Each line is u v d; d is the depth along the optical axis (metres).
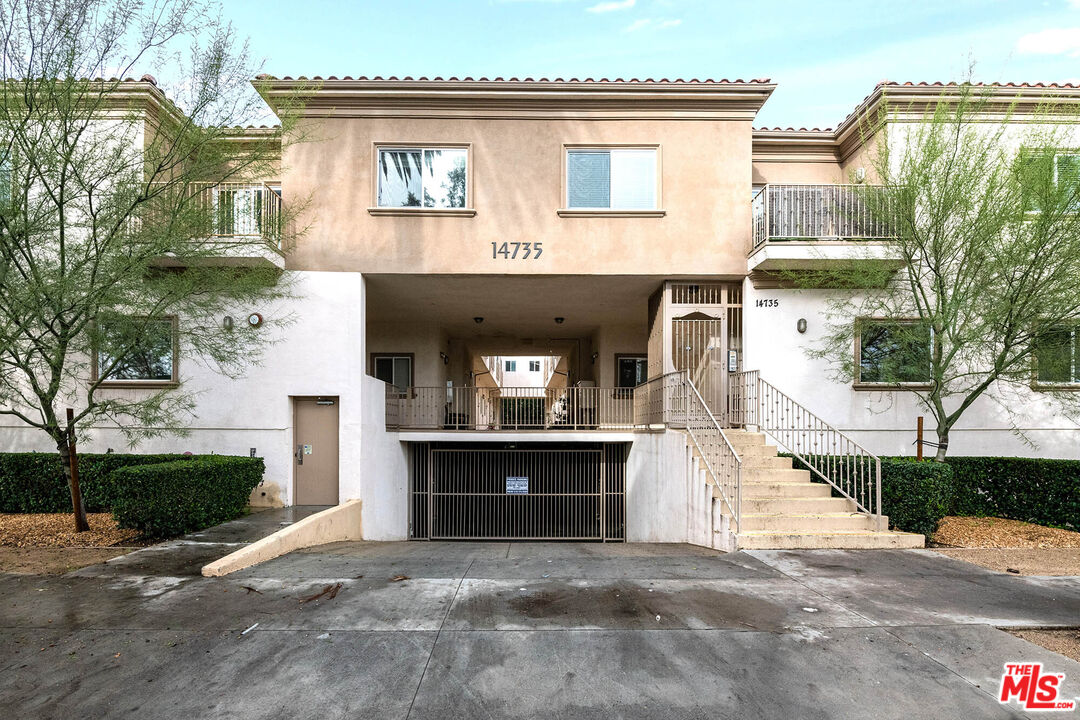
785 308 11.13
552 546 9.04
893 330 9.93
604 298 13.16
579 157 11.37
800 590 5.68
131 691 3.73
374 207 11.05
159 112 9.53
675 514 9.91
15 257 6.97
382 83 10.90
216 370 10.79
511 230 11.19
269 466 10.76
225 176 8.72
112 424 10.73
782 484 8.66
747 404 11.05
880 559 6.91
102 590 5.66
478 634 4.56
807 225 10.68
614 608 5.15
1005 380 9.60
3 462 9.53
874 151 11.06
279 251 10.62
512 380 45.91
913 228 8.84
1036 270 8.29
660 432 10.89
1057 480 9.05
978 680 3.88
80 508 8.16
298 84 10.09
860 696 3.67
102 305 7.46
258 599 5.40
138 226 7.89
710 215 11.23
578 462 14.24
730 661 4.12
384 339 15.70
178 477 7.97
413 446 14.20
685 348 11.56
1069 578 6.14
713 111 11.29
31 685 3.80
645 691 3.72
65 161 7.04
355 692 3.70
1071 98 10.04
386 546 8.89
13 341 7.11
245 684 3.81
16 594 5.54
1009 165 8.72
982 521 9.35
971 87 9.61
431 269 11.09
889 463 8.34
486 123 11.27
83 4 6.87
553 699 3.62
